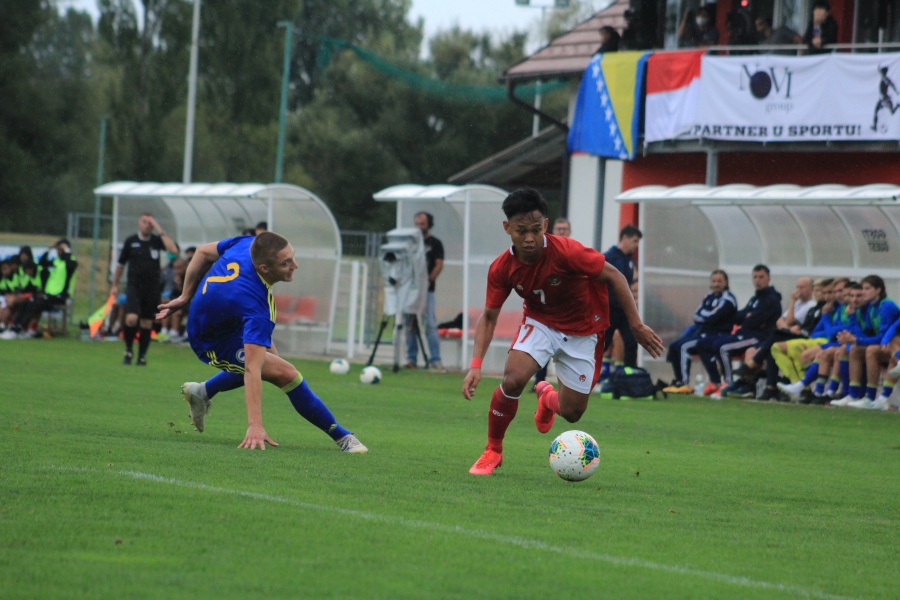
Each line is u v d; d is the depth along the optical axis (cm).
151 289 5716
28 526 1619
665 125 6944
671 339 6022
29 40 17162
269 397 4325
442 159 17900
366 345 7944
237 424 3234
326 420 2666
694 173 7738
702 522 1966
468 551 1602
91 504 1792
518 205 2258
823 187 5347
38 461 2206
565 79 8681
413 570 1471
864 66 6275
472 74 18350
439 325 6900
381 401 4391
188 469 2205
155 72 16700
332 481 2159
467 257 6600
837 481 2670
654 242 5859
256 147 17238
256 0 17250
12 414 3125
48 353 6238
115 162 16700
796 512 2152
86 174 18125
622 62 7119
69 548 1505
